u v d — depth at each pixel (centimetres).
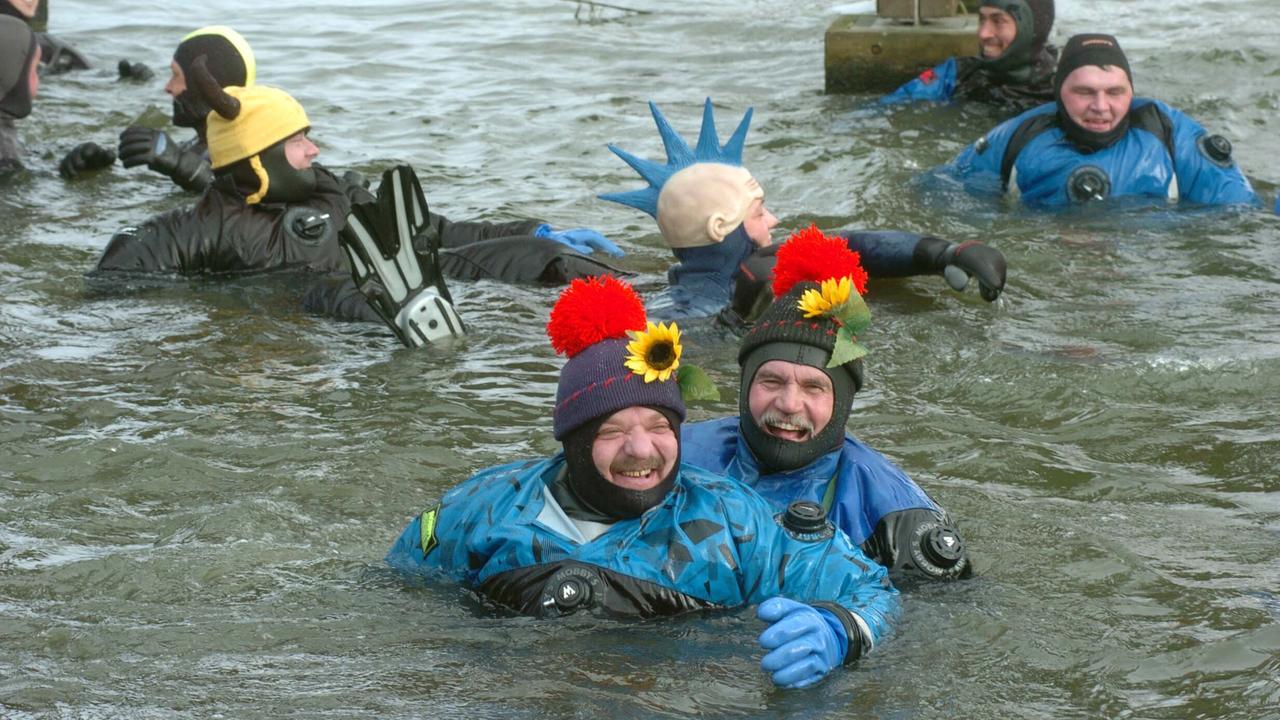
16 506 740
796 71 1817
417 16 2162
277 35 2059
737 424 686
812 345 643
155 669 575
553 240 1161
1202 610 624
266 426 855
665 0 2219
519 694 550
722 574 601
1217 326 999
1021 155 1309
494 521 621
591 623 596
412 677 564
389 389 919
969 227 1226
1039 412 866
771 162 1427
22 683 562
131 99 1730
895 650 582
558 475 626
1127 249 1169
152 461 793
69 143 1556
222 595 641
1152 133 1302
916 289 1095
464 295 1109
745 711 540
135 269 1138
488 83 1791
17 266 1171
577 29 2062
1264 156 1465
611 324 609
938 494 746
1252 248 1170
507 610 609
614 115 1639
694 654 577
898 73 1684
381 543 698
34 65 1442
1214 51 1780
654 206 1003
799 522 608
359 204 973
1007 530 701
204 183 1351
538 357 980
